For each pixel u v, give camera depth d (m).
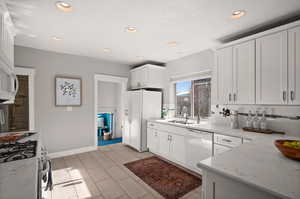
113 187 2.25
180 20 2.03
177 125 2.98
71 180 2.44
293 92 1.83
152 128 3.68
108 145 4.43
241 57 2.32
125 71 4.54
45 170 1.37
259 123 2.28
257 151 1.25
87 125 3.85
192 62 3.52
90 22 2.09
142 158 3.40
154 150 3.60
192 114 3.67
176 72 3.93
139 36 2.55
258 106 2.36
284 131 2.09
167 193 2.12
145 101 3.88
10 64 1.74
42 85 3.27
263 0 1.59
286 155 1.07
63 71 3.52
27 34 2.48
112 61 4.21
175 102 4.12
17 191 0.84
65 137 3.55
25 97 3.11
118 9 1.78
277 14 1.86
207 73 3.21
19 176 0.96
